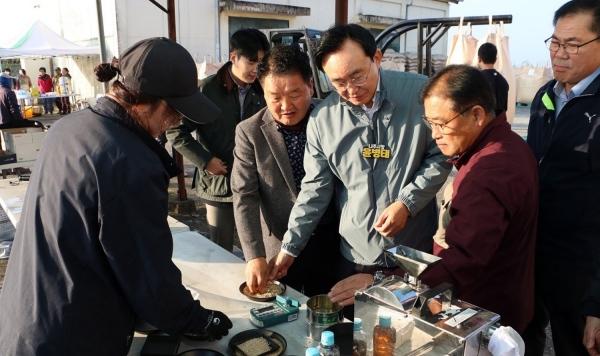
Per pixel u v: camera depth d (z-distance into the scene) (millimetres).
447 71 1336
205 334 1371
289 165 1971
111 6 11414
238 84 2713
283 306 1565
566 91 1716
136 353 1367
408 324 1091
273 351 1328
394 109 1677
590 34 1535
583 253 1633
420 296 1077
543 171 1733
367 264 1809
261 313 1511
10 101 6266
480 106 1305
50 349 1034
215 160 2678
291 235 1797
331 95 1833
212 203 2836
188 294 1242
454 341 1009
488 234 1224
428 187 1641
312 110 1940
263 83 1804
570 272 1668
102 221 1007
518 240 1375
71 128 1089
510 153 1298
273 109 1823
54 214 1026
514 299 1435
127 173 1024
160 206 1079
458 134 1333
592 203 1603
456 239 1247
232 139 2752
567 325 1726
